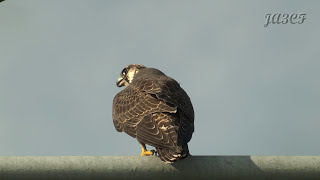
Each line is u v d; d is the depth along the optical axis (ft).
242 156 30.81
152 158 30.22
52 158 28.60
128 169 29.71
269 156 30.81
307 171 30.66
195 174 30.53
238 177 30.58
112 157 29.58
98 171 29.09
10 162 28.07
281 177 30.60
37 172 28.22
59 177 28.66
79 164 28.86
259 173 30.63
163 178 30.48
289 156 30.91
